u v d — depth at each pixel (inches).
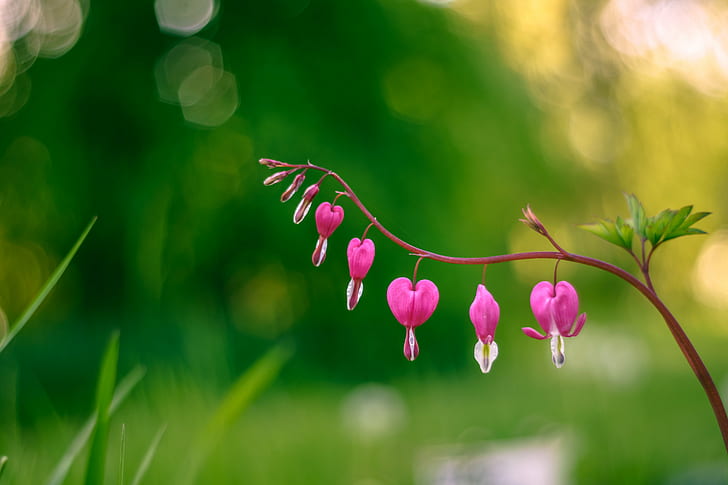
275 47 410.0
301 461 173.0
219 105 410.6
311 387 354.3
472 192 448.1
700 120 603.5
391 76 432.5
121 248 389.1
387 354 411.5
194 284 369.1
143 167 386.6
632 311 585.9
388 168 414.6
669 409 226.2
